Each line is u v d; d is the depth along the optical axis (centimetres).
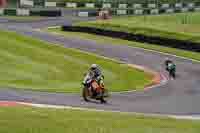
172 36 13775
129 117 4262
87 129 2975
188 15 19875
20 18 18700
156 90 7312
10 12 19188
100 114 4269
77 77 8312
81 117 3750
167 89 7456
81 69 9169
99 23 16812
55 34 14750
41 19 18988
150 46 13012
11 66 8400
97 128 3041
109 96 6388
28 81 7294
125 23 16925
